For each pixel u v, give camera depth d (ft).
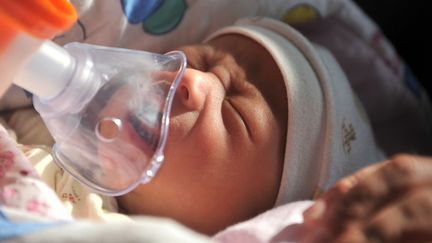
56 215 2.36
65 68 2.41
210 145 3.03
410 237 2.29
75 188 3.05
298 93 3.33
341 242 2.24
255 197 3.20
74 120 2.51
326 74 3.49
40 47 2.20
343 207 2.34
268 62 3.43
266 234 2.64
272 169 3.22
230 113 3.15
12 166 2.53
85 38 3.52
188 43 3.96
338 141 3.42
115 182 2.66
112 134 2.55
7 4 1.96
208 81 3.14
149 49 3.80
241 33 3.58
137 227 1.88
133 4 3.59
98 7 3.46
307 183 3.33
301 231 2.57
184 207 3.12
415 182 2.37
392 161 2.45
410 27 4.66
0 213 2.14
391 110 4.68
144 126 2.61
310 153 3.33
